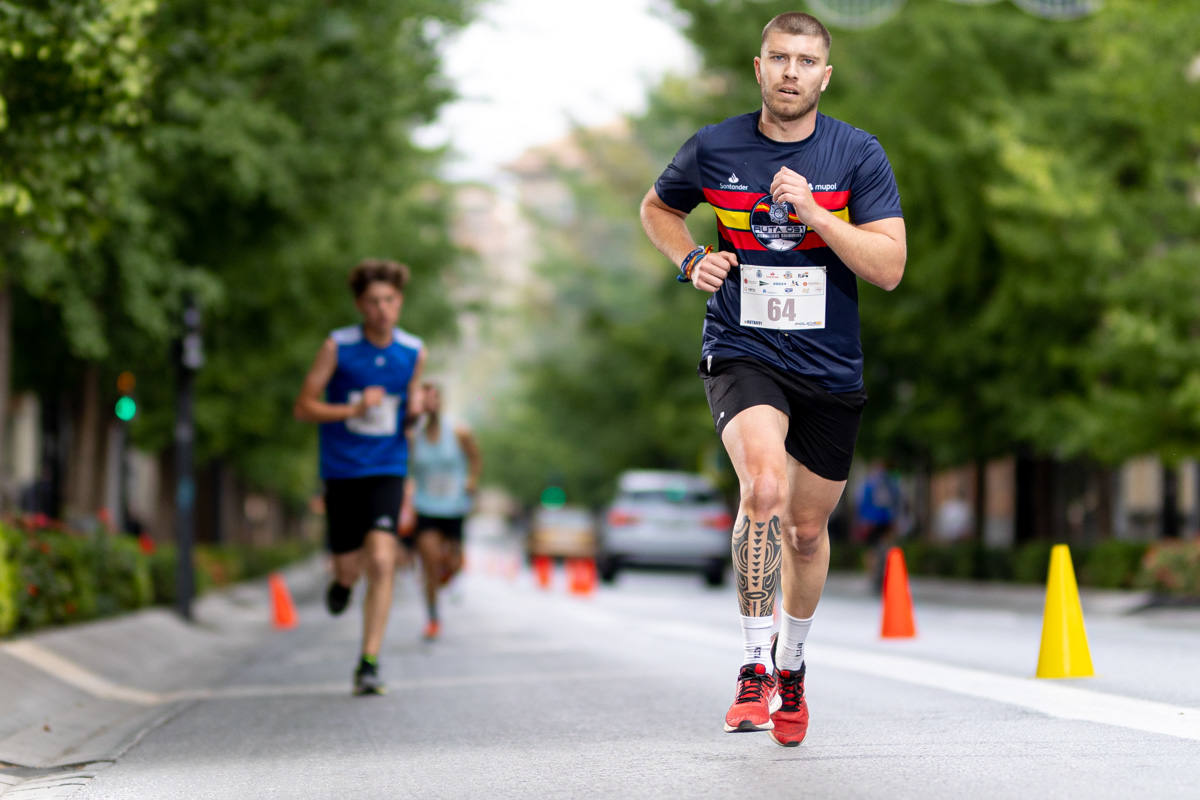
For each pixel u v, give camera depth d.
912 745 14.36
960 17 55.06
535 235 157.75
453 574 36.66
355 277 22.11
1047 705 17.42
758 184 13.70
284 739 17.17
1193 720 15.72
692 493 74.31
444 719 18.50
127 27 21.00
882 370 66.06
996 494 109.06
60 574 31.08
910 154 55.12
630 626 37.69
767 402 13.50
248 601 60.41
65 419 53.22
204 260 44.53
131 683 26.62
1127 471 78.81
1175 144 47.78
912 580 67.25
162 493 70.12
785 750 14.28
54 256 35.81
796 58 13.43
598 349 122.94
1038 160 46.88
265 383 63.25
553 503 178.38
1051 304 50.28
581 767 13.89
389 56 42.97
